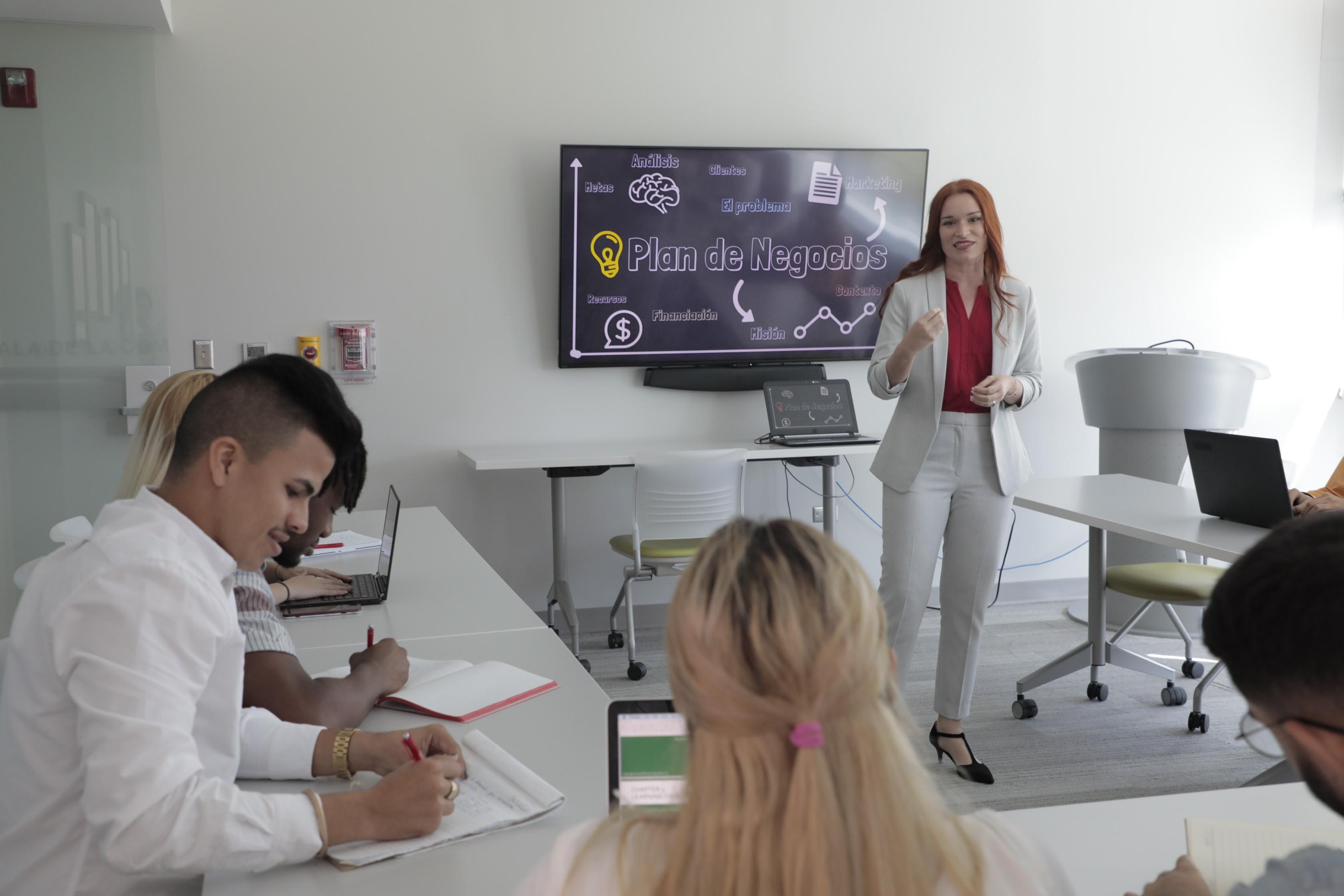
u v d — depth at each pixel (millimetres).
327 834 1146
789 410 4570
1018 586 5262
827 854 595
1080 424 5223
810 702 616
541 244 4520
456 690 1658
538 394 4594
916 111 4859
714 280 4648
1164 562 4328
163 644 1097
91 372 3908
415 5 4297
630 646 4039
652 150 4480
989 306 3012
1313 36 5281
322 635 2025
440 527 3174
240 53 4129
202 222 4148
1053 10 4965
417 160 4355
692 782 638
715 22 4605
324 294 4309
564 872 710
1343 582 654
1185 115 5172
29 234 3820
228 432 1165
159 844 1047
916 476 2975
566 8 4449
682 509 3932
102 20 3783
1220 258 5305
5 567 3852
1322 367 5500
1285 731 695
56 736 1112
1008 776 3178
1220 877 1012
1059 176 5059
